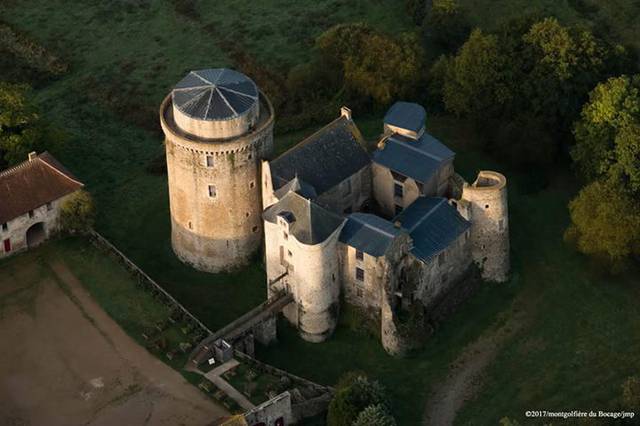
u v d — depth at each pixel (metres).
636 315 157.62
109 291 158.75
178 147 156.00
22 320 153.88
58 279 161.38
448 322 156.00
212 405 138.38
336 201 162.00
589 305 159.50
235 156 155.12
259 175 159.75
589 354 151.12
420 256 149.12
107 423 136.38
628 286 162.38
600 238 158.38
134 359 146.25
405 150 163.75
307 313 151.50
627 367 148.75
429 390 145.75
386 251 145.50
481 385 146.62
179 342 148.88
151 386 141.75
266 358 151.12
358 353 151.50
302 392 141.38
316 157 160.38
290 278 151.62
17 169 166.75
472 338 154.12
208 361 145.25
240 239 163.12
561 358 150.75
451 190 166.62
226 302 160.62
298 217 146.75
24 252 166.62
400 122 166.62
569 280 163.75
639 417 135.62
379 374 148.12
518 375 148.12
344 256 150.25
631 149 161.62
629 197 159.50
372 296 150.88
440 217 155.62
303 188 152.12
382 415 132.50
